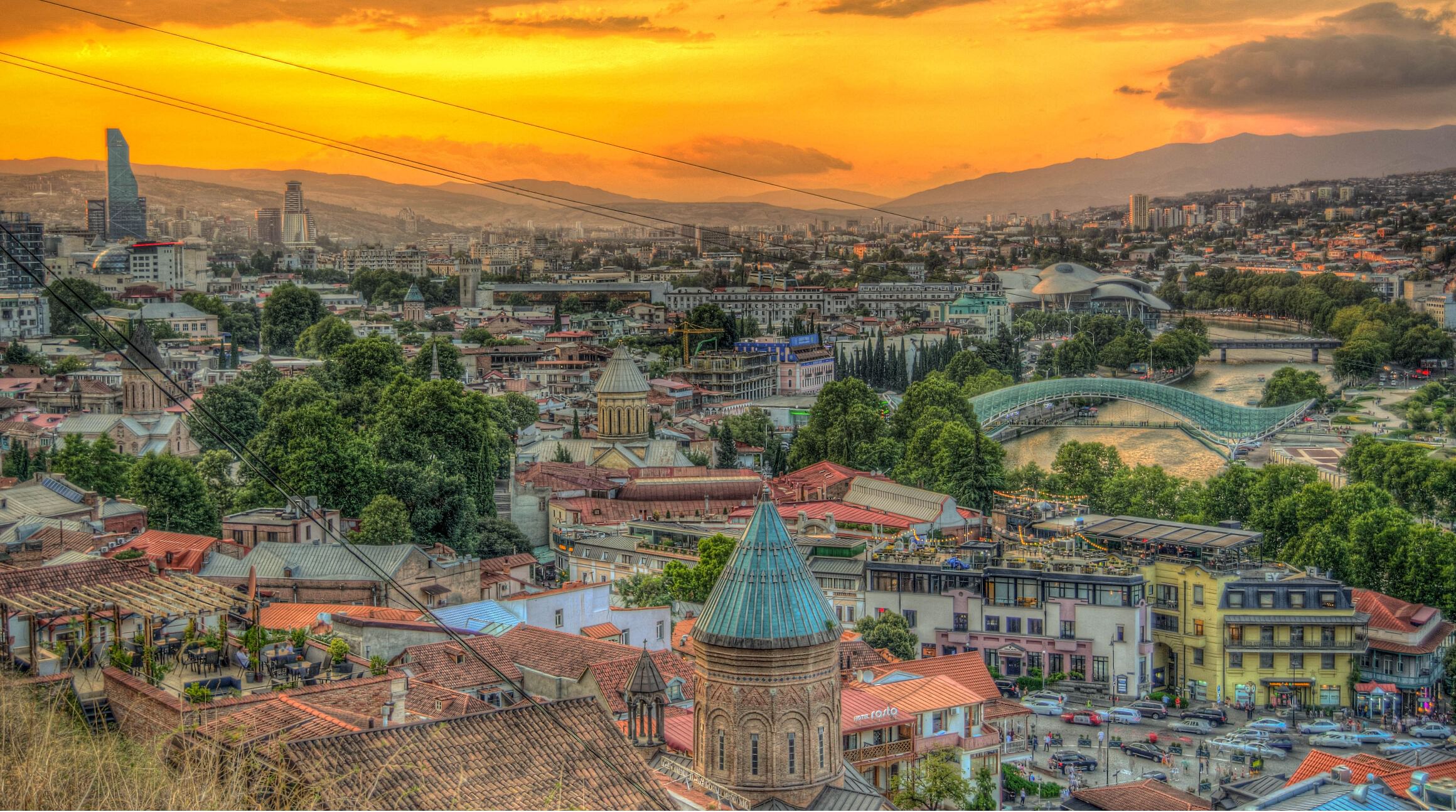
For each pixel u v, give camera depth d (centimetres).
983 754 16600
